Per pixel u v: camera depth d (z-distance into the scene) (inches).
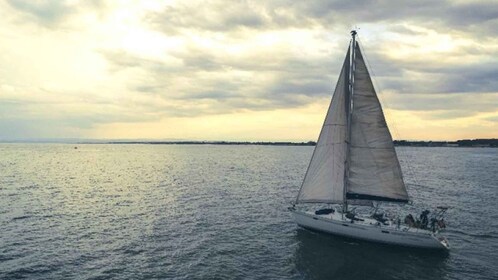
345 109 1649.9
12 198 2645.2
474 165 5925.2
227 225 1932.8
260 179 3873.0
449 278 1293.1
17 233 1754.4
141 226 1903.3
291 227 1887.3
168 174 4387.3
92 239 1675.7
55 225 1908.2
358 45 1574.8
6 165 5620.1
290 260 1440.7
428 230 1536.7
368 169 1608.0
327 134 1681.8
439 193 2925.7
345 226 1614.2
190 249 1552.7
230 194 2878.9
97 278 1256.2
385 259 1445.6
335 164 1675.7
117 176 4153.5
